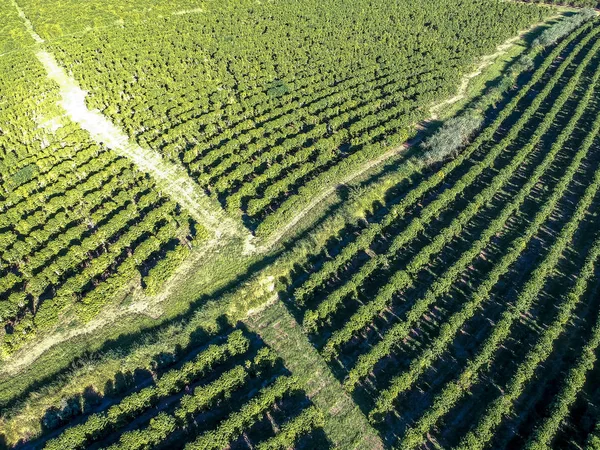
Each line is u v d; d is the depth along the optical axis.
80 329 73.56
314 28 169.38
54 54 156.38
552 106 118.88
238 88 132.12
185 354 71.62
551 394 64.69
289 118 115.69
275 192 94.56
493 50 155.50
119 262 84.25
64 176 101.94
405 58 147.25
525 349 70.19
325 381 67.62
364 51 152.62
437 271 82.50
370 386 66.81
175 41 161.25
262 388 64.25
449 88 130.75
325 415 63.59
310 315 72.25
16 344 70.19
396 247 83.44
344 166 102.44
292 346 71.88
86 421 60.31
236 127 113.31
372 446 60.62
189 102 124.38
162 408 65.06
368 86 129.75
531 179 95.94
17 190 96.62
